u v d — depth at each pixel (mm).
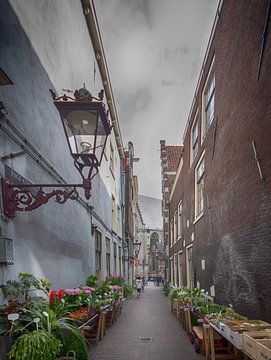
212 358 5523
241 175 6527
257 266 5648
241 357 5633
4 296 3930
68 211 7574
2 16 4395
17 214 4574
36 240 5344
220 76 8383
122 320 11438
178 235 19234
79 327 5227
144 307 15883
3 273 4062
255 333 4062
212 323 5469
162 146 30859
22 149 4883
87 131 4516
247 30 6199
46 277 5758
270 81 5113
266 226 5277
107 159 15195
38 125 5672
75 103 4355
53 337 3514
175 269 20781
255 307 5719
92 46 11195
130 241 30000
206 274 10125
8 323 3580
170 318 11891
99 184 12672
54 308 4750
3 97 4320
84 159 4434
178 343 7648
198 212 12289
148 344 7574
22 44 5090
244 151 6352
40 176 5684
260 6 5551
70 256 7629
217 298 8531
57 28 7098
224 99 7941
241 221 6520
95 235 11625
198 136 11930
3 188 4117
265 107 5328
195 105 12766
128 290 19156
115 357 6457
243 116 6426
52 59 6660
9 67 4551
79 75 9164
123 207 24656
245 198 6297
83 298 6652
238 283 6695
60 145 7027
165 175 29500
